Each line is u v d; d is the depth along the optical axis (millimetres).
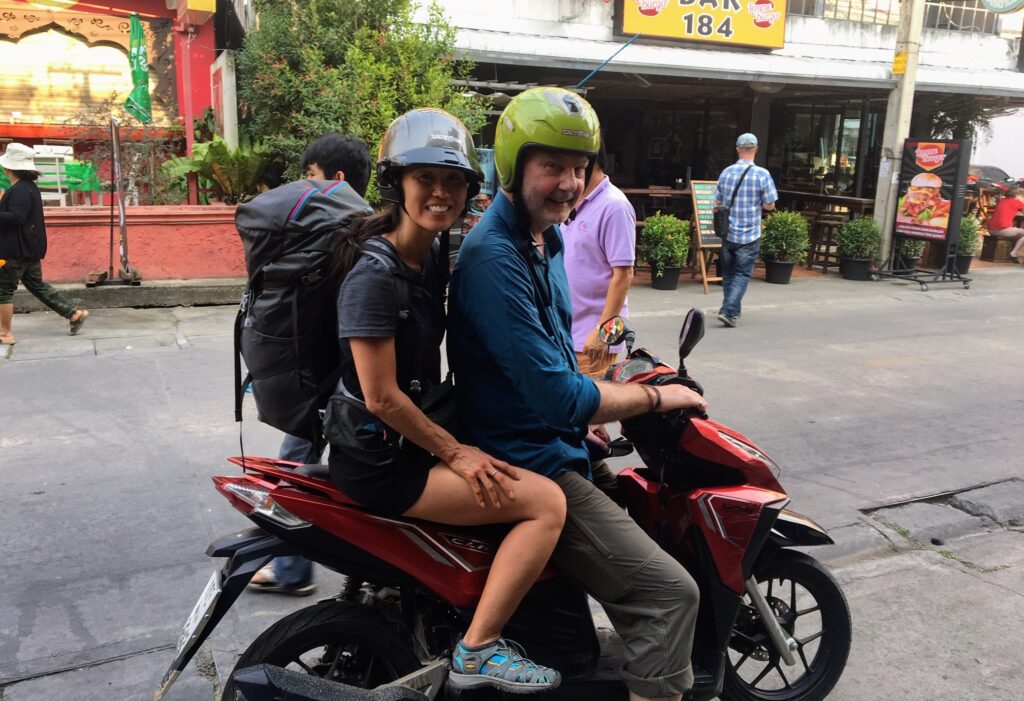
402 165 1999
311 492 2252
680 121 15789
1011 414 6477
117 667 3104
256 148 9609
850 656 3375
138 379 6398
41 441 5168
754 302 10703
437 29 9266
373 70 8836
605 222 3750
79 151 12125
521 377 2197
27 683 2996
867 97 14047
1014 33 15141
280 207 2141
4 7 11719
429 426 2150
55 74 12156
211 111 11812
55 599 3514
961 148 11719
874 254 12633
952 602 3830
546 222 2281
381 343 2041
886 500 4848
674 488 2777
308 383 2217
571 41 10656
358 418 2121
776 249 11930
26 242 6992
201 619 2225
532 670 2246
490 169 8938
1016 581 4047
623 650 2551
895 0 13602
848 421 6180
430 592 2371
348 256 2076
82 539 4008
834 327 9375
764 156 14438
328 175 3512
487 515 2221
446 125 2074
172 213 8992
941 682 3213
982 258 15266
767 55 12281
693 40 11461
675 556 2768
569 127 2148
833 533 4418
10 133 11805
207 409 5812
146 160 10320
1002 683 3215
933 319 9984
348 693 2135
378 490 2180
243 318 2268
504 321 2180
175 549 3949
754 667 3371
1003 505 4828
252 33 9586
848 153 15359
